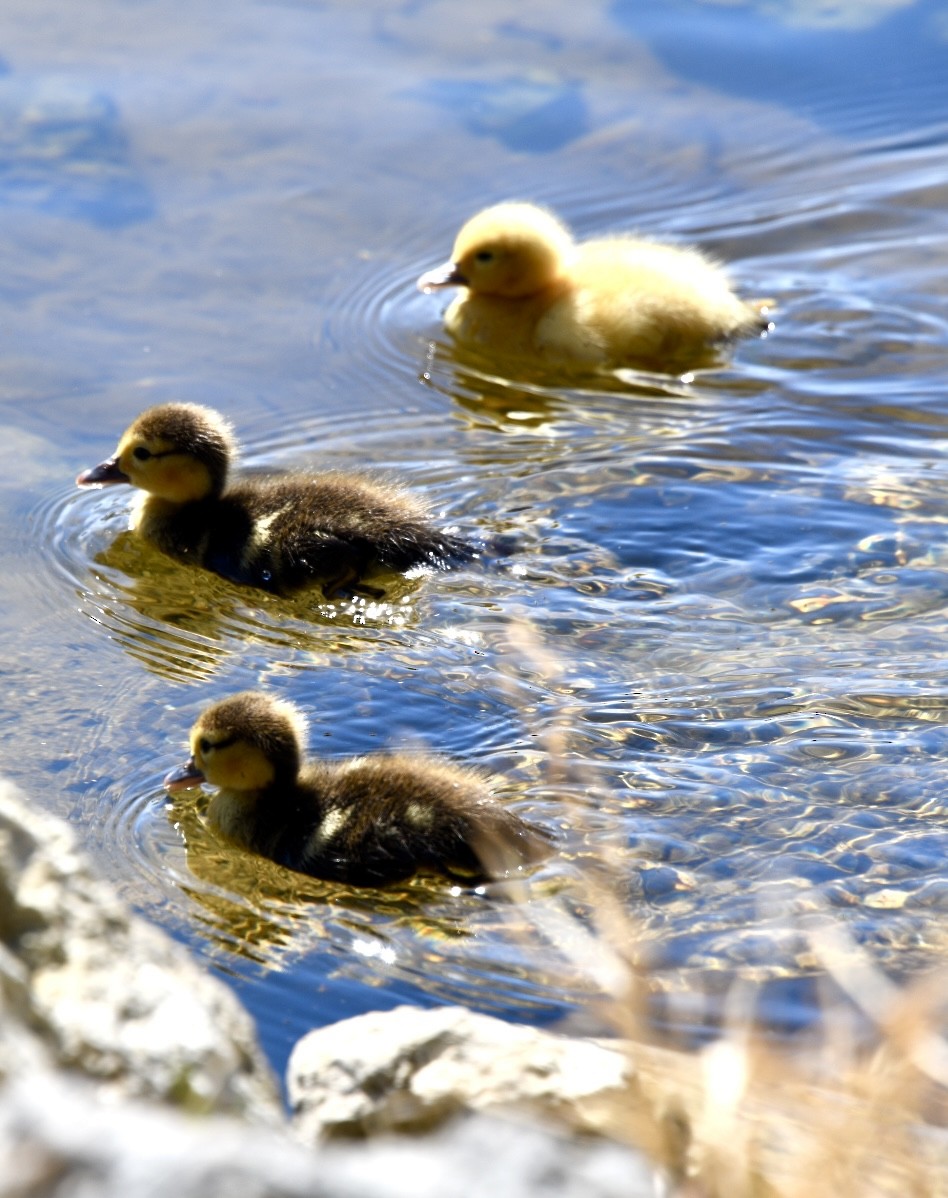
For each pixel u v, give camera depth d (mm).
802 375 14688
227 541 12367
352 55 19172
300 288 15750
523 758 9648
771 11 20172
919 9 20234
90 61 18859
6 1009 4605
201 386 14336
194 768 9320
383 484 12727
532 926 8180
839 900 8195
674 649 10742
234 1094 4855
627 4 20266
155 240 16203
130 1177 3174
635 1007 6469
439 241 16609
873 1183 5332
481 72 19016
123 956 5105
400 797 8984
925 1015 6012
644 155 18000
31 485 13055
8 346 14648
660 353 15148
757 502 12523
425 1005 7520
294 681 10602
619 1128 5824
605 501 12625
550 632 11016
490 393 14633
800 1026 7277
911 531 12016
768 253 16703
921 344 15125
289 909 8422
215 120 17938
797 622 11008
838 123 18531
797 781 9188
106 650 11008
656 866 8516
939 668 10312
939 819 8812
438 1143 3801
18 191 16734
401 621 11289
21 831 5207
